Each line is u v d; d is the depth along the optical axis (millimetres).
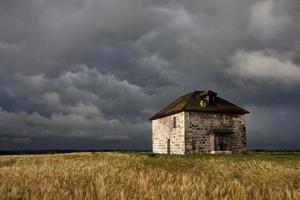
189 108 42844
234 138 44219
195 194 7590
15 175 11266
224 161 22938
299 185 10062
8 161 26219
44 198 7293
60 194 7785
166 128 47000
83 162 19984
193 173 14258
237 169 16031
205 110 43375
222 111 44094
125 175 11352
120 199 7340
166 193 7918
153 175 11438
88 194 7711
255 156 33719
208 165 19312
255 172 14328
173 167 18641
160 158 28203
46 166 14367
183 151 42250
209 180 11141
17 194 7855
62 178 10562
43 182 9320
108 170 13977
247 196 7949
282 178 12133
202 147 42781
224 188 8391
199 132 43000
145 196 7574
